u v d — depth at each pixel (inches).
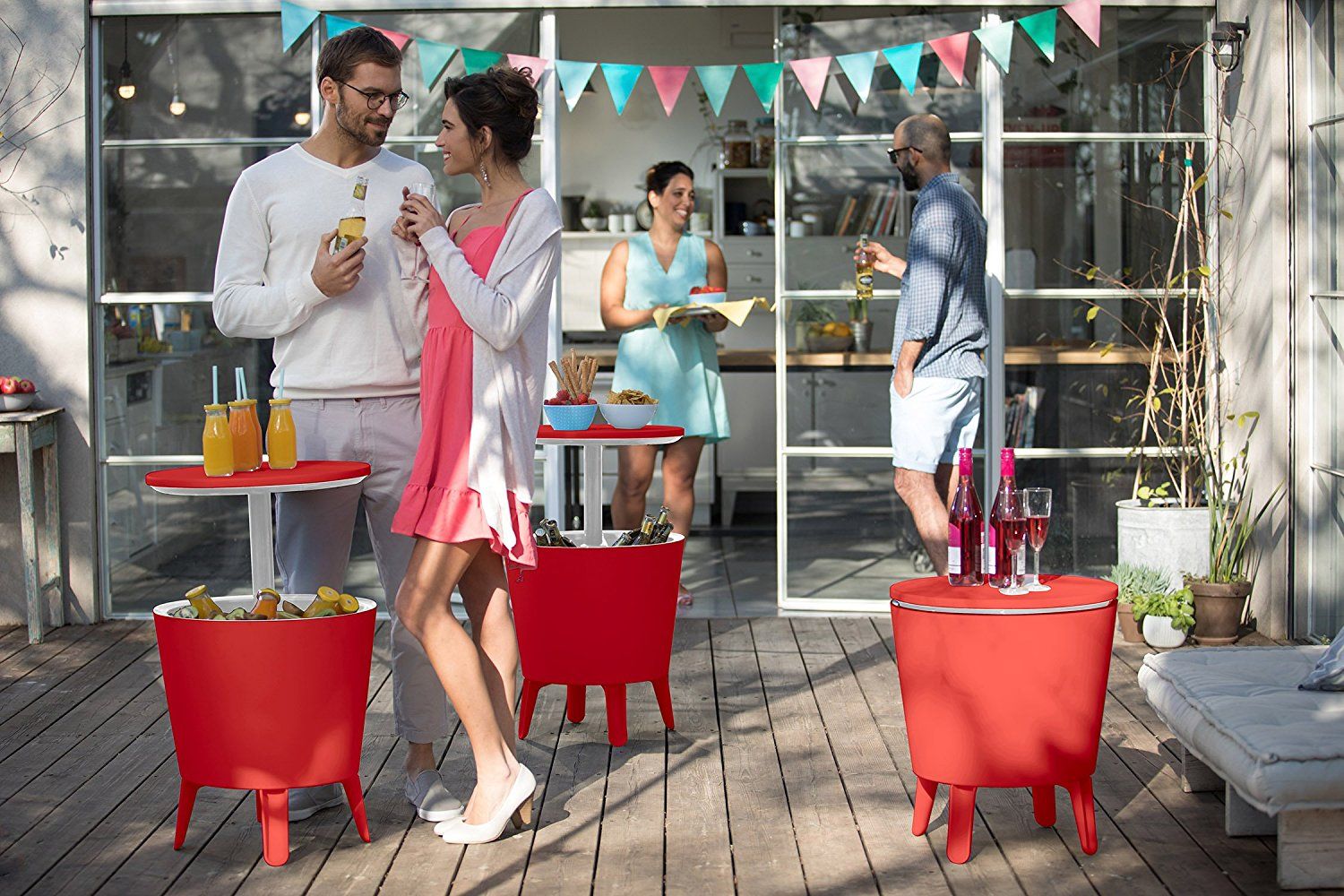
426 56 211.0
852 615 216.8
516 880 118.0
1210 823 129.7
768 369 300.2
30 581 199.5
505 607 129.3
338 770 121.8
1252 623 204.8
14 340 208.5
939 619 119.3
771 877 118.3
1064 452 214.5
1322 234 195.8
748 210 326.6
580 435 151.0
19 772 145.9
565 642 152.3
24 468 197.9
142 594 214.8
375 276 129.6
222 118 211.2
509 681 129.4
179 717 120.1
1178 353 211.6
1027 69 212.4
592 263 329.1
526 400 121.8
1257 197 202.8
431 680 131.9
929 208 187.3
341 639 118.6
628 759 149.4
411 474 128.8
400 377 131.2
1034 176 213.2
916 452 192.9
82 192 207.5
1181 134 211.3
